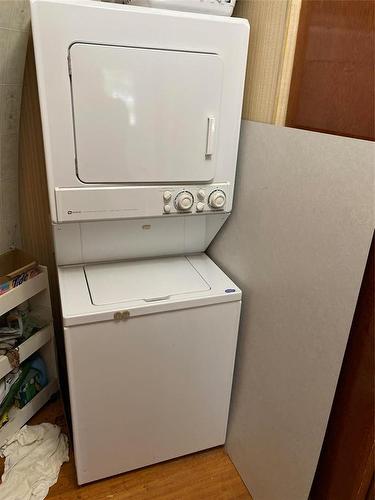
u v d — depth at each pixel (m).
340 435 1.16
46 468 1.68
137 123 1.29
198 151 1.40
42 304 1.91
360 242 0.98
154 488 1.67
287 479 1.38
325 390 1.15
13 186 1.86
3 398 1.73
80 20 1.13
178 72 1.28
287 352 1.32
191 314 1.47
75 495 1.61
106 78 1.21
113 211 1.38
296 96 1.26
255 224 1.45
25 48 1.62
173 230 1.68
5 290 1.63
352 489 1.13
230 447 1.82
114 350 1.41
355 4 0.99
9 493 1.56
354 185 0.98
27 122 1.81
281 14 1.24
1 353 1.69
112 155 1.30
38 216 2.02
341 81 1.07
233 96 1.39
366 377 1.04
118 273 1.60
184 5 1.26
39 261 2.10
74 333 1.32
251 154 1.44
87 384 1.43
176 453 1.76
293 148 1.20
